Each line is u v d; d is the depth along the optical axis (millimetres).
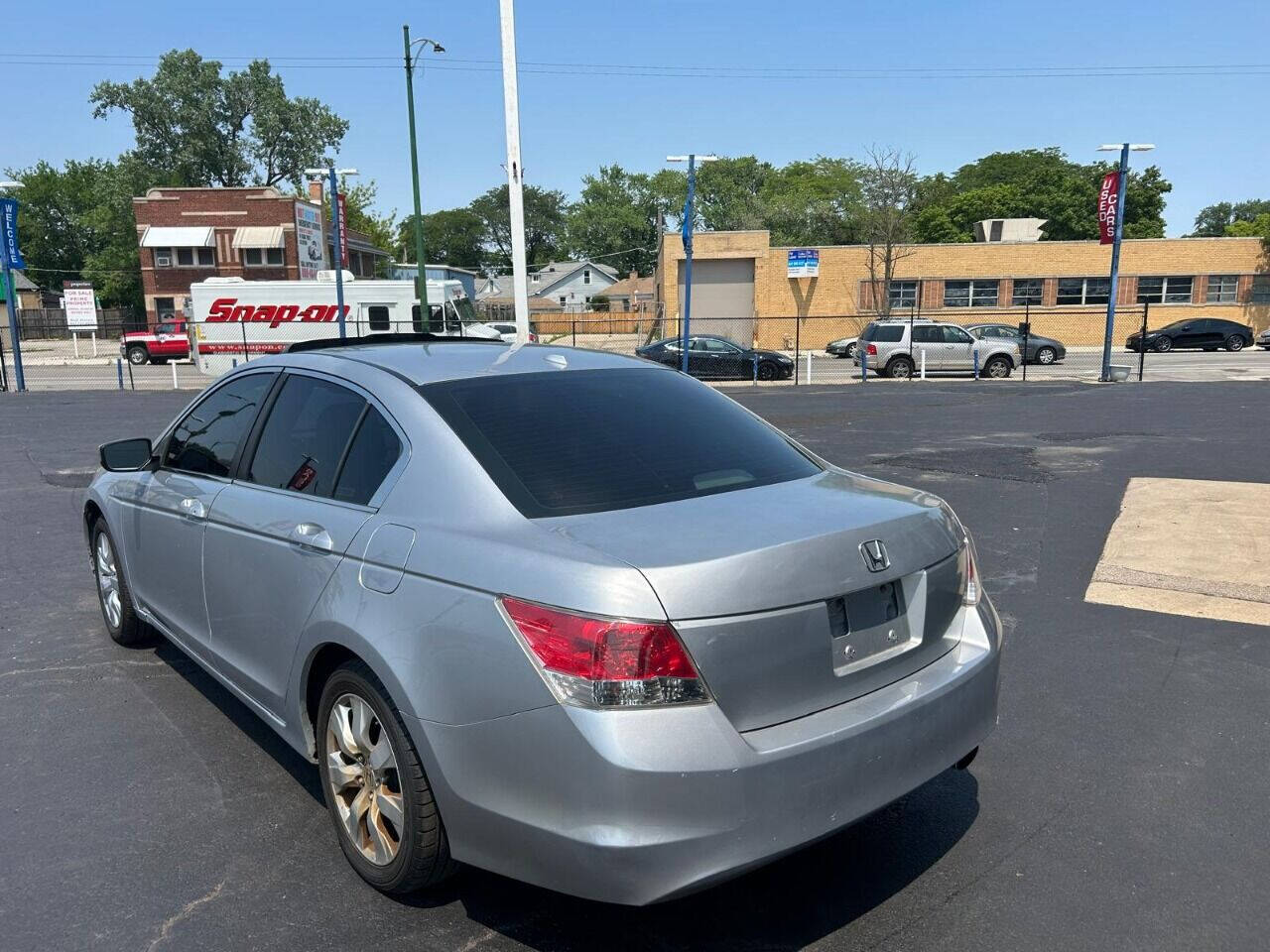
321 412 3512
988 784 3738
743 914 2945
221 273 52125
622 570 2389
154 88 70812
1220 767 3852
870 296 43875
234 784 3775
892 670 2828
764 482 3137
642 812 2295
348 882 3125
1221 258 42781
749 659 2459
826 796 2529
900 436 13359
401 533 2869
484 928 2879
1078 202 77938
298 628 3203
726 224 94750
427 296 30281
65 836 3398
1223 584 6109
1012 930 2850
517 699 2438
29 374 33656
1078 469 10320
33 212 81062
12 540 7879
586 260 104375
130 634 5199
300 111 73250
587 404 3322
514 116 14445
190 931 2857
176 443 4438
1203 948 2758
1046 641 5266
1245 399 17484
